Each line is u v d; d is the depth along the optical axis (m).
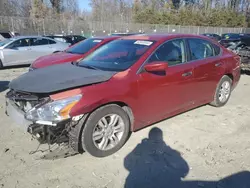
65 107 2.88
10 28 28.58
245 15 60.56
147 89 3.62
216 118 4.71
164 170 3.10
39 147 3.56
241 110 5.19
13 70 10.55
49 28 31.61
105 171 3.07
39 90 2.95
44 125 2.95
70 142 3.14
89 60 4.26
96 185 2.83
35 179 2.90
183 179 2.94
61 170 3.07
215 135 4.02
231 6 63.44
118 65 3.73
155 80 3.70
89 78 3.25
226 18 53.97
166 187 2.81
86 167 3.14
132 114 3.55
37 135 3.05
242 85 7.67
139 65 3.61
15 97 3.18
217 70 4.84
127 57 3.86
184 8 55.94
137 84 3.50
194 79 4.32
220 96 5.20
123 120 3.45
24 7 44.59
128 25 37.78
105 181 2.90
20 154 3.39
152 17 51.31
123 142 3.53
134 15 54.44
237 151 3.54
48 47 11.61
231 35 19.81
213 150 3.56
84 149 3.21
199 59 4.52
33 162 3.22
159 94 3.80
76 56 7.13
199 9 59.88
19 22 29.58
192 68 4.26
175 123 4.44
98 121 3.19
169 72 3.89
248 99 6.05
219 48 5.12
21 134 3.95
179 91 4.11
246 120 4.66
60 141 3.09
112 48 4.30
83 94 3.00
